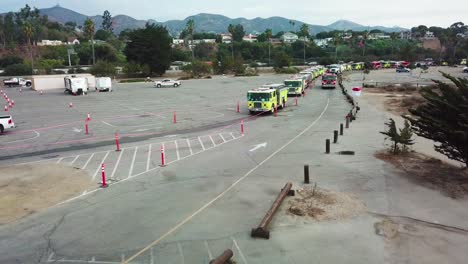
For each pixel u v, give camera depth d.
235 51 157.25
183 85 73.06
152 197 15.16
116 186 16.59
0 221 13.09
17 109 42.03
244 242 11.32
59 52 134.88
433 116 16.66
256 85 70.00
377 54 163.75
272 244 11.16
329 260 10.28
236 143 24.58
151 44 93.50
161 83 69.81
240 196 15.04
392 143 23.44
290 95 52.00
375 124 30.36
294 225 12.32
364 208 13.65
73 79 56.91
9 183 17.05
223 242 11.34
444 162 19.41
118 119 34.84
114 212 13.73
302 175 17.47
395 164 18.95
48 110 41.09
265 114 36.97
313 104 43.94
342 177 17.06
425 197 14.65
